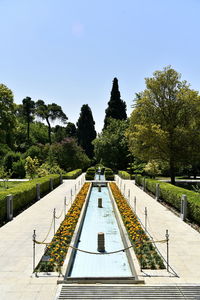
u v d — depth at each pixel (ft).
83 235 33.12
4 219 37.04
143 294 17.58
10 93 104.22
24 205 47.11
